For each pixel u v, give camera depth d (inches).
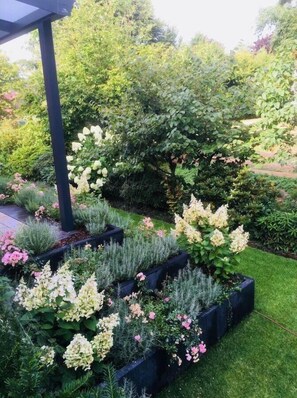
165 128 171.2
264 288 111.0
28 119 315.3
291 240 136.6
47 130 275.9
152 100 190.7
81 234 109.3
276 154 171.2
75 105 259.4
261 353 81.0
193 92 170.4
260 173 240.2
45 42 100.7
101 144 220.5
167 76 187.6
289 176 229.0
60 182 108.6
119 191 217.2
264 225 144.2
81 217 117.8
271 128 165.2
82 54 290.2
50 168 231.0
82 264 84.4
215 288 86.4
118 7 526.6
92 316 62.3
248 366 77.0
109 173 214.8
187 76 178.5
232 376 74.3
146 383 66.6
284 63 154.8
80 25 380.8
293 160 169.5
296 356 79.5
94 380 56.6
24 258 75.2
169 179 188.4
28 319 55.2
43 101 269.1
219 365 77.7
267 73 162.9
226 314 87.4
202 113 163.2
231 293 89.1
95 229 108.0
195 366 77.5
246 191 155.3
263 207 148.6
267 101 162.6
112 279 83.6
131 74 194.2
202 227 103.7
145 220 122.2
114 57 281.3
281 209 152.9
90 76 275.6
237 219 145.1
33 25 101.7
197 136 174.2
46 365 48.8
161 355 69.4
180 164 187.5
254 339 86.2
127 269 89.4
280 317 95.0
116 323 60.1
